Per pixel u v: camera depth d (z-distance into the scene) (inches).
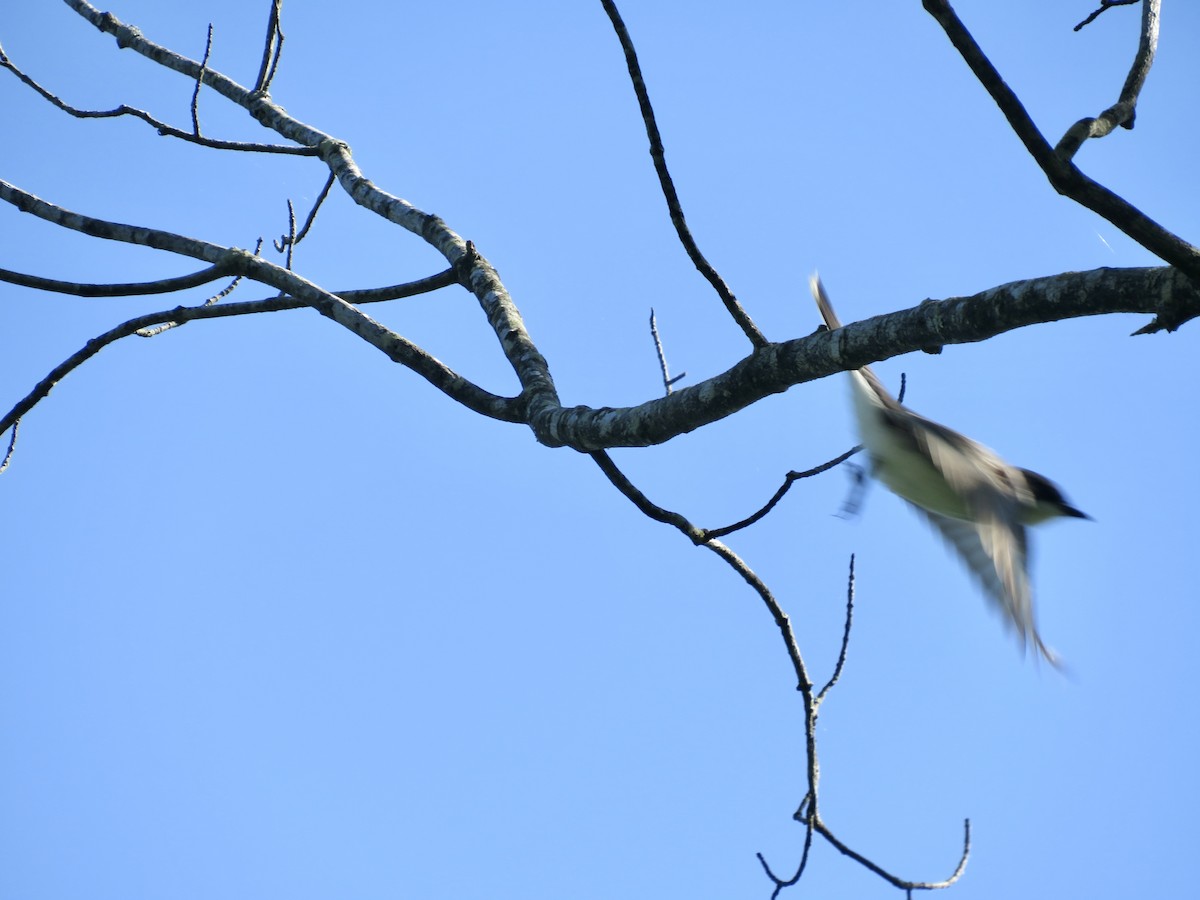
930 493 384.8
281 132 502.9
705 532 368.2
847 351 274.2
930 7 223.8
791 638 400.2
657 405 313.9
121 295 436.1
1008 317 246.7
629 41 281.6
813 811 401.4
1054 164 225.9
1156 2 259.4
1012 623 305.0
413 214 452.1
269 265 419.2
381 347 385.4
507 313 391.9
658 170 284.4
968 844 426.9
